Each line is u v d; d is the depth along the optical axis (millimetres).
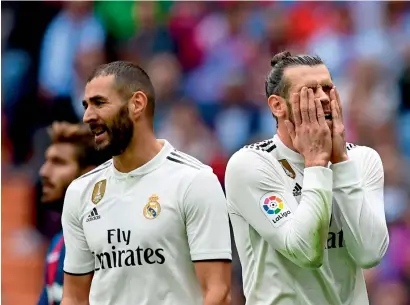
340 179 17266
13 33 46375
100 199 18219
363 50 45188
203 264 17578
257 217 17438
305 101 17266
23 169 43375
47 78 45438
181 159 18172
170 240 17656
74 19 46438
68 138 22391
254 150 17781
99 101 17953
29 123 44875
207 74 45156
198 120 42719
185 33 46625
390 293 33969
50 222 38406
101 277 18000
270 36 46594
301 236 16766
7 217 41219
